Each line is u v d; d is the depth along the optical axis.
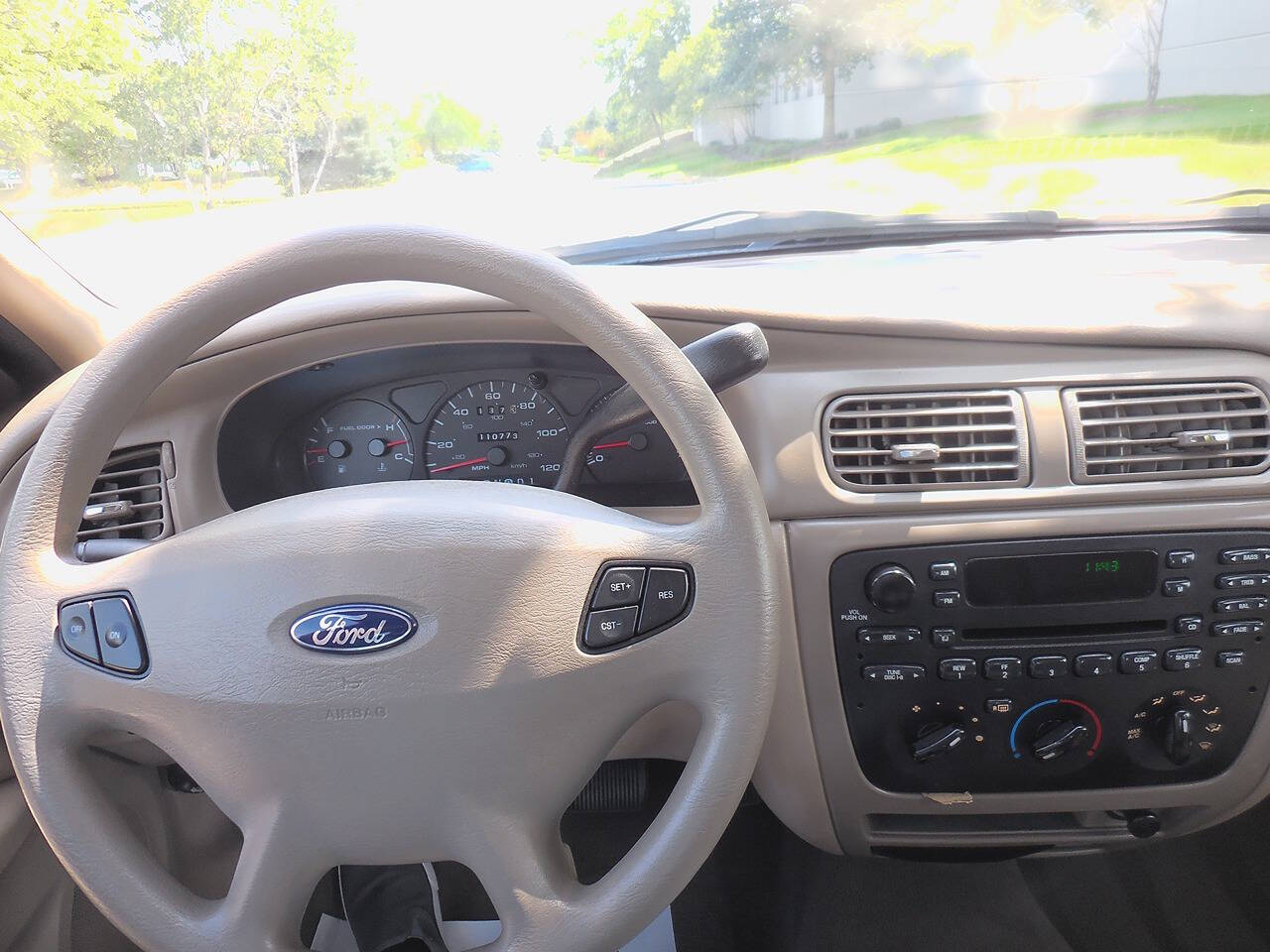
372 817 0.78
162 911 0.77
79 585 0.79
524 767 0.78
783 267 1.48
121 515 1.19
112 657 0.78
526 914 0.77
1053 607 1.19
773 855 1.73
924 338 1.18
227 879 1.43
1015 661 1.20
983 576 1.18
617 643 0.77
